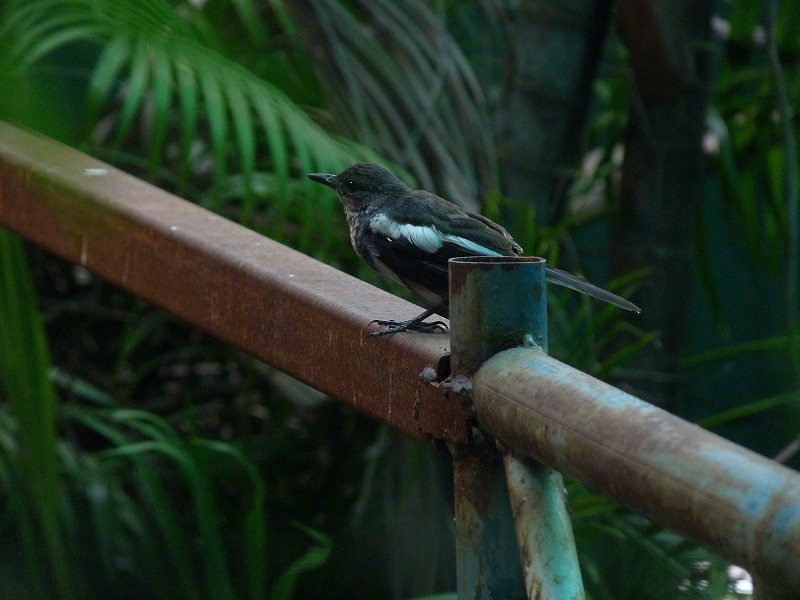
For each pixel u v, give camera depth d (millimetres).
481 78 9570
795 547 1918
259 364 9898
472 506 3203
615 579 6637
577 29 8734
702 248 9719
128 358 10734
